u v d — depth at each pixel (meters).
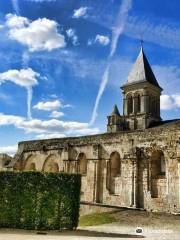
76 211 20.41
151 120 67.50
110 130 68.88
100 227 21.33
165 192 30.45
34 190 20.16
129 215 26.30
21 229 19.38
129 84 71.44
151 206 30.91
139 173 32.53
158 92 72.94
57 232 18.45
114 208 29.59
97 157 36.47
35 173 20.41
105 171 35.75
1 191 20.14
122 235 17.70
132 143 33.56
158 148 31.30
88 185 36.78
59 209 20.05
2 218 19.78
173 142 30.22
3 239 14.61
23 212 19.83
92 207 30.48
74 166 39.25
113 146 35.44
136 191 32.19
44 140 44.19
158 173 32.47
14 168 45.22
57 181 20.38
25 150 46.09
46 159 42.97
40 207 19.89
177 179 29.38
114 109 70.50
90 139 38.22
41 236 16.25
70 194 20.36
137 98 70.19
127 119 69.19
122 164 34.03
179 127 30.05
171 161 30.06
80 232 18.72
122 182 33.69
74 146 39.78
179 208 28.75
